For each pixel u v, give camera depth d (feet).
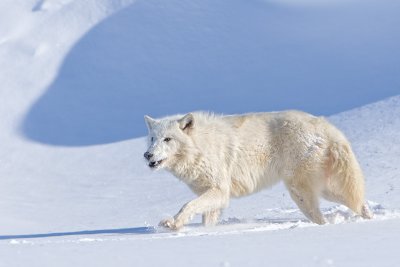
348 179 55.36
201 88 198.59
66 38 234.58
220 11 249.14
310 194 55.88
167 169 57.11
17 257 28.45
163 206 92.02
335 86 181.68
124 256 28.27
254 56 216.54
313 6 250.16
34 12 250.57
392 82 174.40
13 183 126.11
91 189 115.34
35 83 208.33
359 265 23.41
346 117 131.44
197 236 40.60
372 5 242.58
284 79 195.72
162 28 238.48
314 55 210.18
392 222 40.86
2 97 199.62
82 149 155.02
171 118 57.21
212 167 55.36
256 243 32.27
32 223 83.87
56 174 132.87
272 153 56.80
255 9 250.57
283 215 64.85
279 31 232.73
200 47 226.17
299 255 26.73
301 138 55.83
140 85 204.23
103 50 225.97
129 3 252.21
